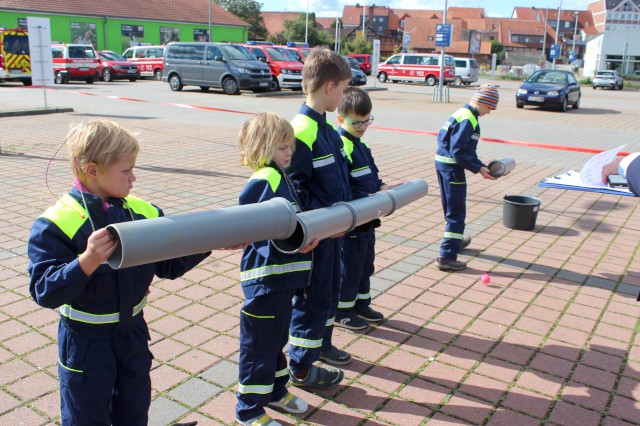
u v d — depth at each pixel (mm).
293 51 25438
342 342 3471
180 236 1704
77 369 1875
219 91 22516
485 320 3803
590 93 33812
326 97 2750
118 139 1780
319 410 2803
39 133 11062
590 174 3857
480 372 3172
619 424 2738
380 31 97375
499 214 6480
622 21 90500
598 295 4246
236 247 1994
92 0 39312
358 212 2488
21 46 22344
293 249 2203
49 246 1759
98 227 1832
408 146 11055
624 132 14070
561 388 3033
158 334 3477
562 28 110000
